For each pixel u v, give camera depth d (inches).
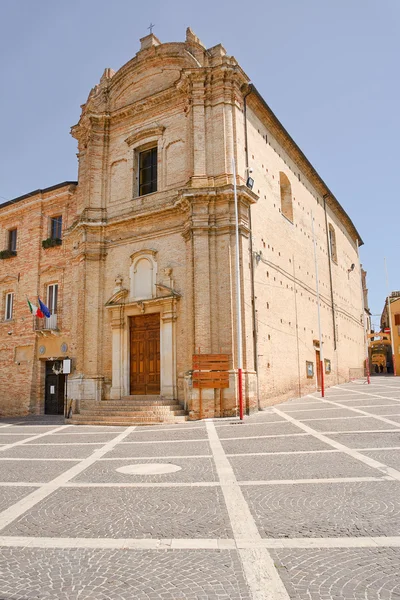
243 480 300.8
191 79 807.7
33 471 354.0
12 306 1091.3
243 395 692.1
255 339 760.3
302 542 191.6
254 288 781.3
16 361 1036.5
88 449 460.1
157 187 858.8
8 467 372.2
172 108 866.1
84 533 210.4
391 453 362.3
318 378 1126.4
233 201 745.6
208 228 745.6
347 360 1454.2
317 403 805.2
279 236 963.3
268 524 214.2
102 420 705.6
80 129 989.2
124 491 283.0
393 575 160.2
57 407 975.6
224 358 696.4
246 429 551.5
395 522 211.0
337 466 327.3
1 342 1071.0
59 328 978.1
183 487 287.7
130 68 928.9
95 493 280.2
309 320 1107.9
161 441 494.0
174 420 671.8
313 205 1263.5
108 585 158.2
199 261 737.0
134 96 931.3
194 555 181.5
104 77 976.9
